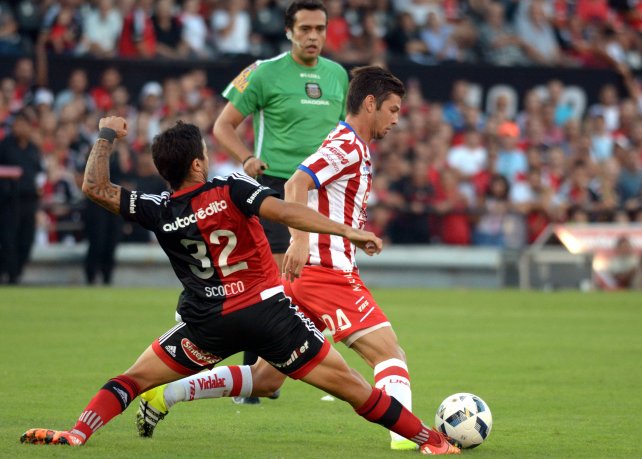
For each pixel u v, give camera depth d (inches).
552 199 2906.0
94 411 796.0
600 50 3336.6
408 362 1385.3
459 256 2802.7
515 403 1087.6
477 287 2829.7
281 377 889.5
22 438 791.7
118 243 2576.3
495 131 2962.6
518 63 3294.8
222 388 871.7
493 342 1609.3
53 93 2664.9
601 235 2817.4
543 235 2834.6
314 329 791.7
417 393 1145.4
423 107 2952.8
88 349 1443.2
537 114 3065.9
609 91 3152.1
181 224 767.1
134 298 2213.3
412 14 3275.1
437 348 1531.7
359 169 855.7
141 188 2468.0
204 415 997.8
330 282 850.1
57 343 1501.0
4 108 2625.5
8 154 2426.2
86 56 2667.3
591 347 1557.6
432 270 2819.9
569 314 2064.5
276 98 1147.9
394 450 824.9
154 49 2876.5
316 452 808.3
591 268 2792.8
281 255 1137.4
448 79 2992.1
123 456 761.0
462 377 1259.8
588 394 1144.8
